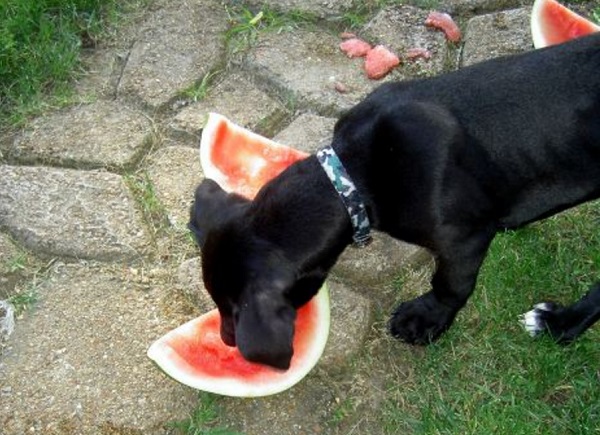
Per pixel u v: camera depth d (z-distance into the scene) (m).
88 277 1.70
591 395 1.59
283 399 1.59
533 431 1.55
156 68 1.96
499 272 1.71
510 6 2.05
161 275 1.71
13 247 1.73
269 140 1.75
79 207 1.77
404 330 1.65
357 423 1.58
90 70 1.97
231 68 1.97
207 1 2.07
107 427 1.56
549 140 1.53
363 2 2.05
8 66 1.94
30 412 1.57
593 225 1.77
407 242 1.58
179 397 1.59
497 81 1.53
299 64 1.96
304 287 1.48
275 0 2.06
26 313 1.66
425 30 2.00
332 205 1.48
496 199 1.56
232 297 1.42
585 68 1.53
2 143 1.87
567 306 1.66
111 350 1.63
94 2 2.04
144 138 1.86
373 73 1.93
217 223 1.46
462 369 1.62
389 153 1.51
